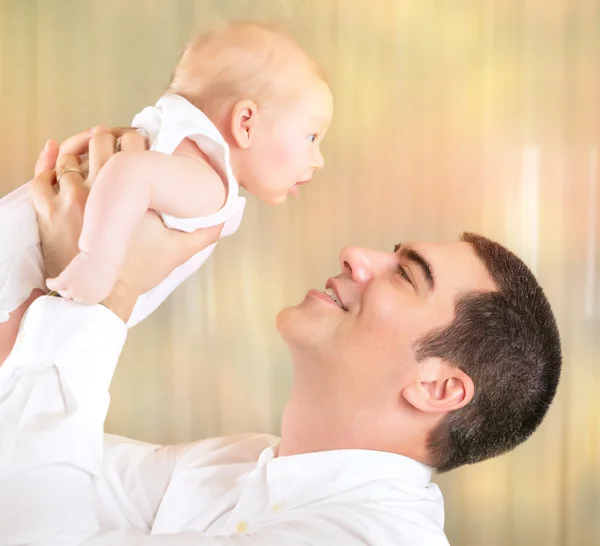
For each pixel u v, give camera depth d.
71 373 0.95
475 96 2.42
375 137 2.41
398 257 1.44
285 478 1.28
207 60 1.20
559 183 2.39
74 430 0.93
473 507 2.33
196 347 2.40
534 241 2.39
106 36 2.42
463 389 1.33
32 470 0.90
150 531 1.36
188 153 1.05
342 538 1.13
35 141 2.43
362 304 1.37
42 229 1.00
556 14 2.41
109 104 2.43
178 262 1.07
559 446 2.34
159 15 2.41
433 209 2.41
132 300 1.04
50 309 0.96
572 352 2.36
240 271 2.41
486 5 2.42
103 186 0.91
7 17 2.42
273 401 2.41
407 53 2.42
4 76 2.42
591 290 2.37
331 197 2.41
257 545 1.06
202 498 1.36
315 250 2.41
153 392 2.39
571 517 2.32
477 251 1.44
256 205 2.42
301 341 1.38
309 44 2.39
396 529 1.19
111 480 1.39
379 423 1.34
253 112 1.18
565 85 2.40
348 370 1.35
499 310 1.37
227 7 2.40
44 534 0.89
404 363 1.33
